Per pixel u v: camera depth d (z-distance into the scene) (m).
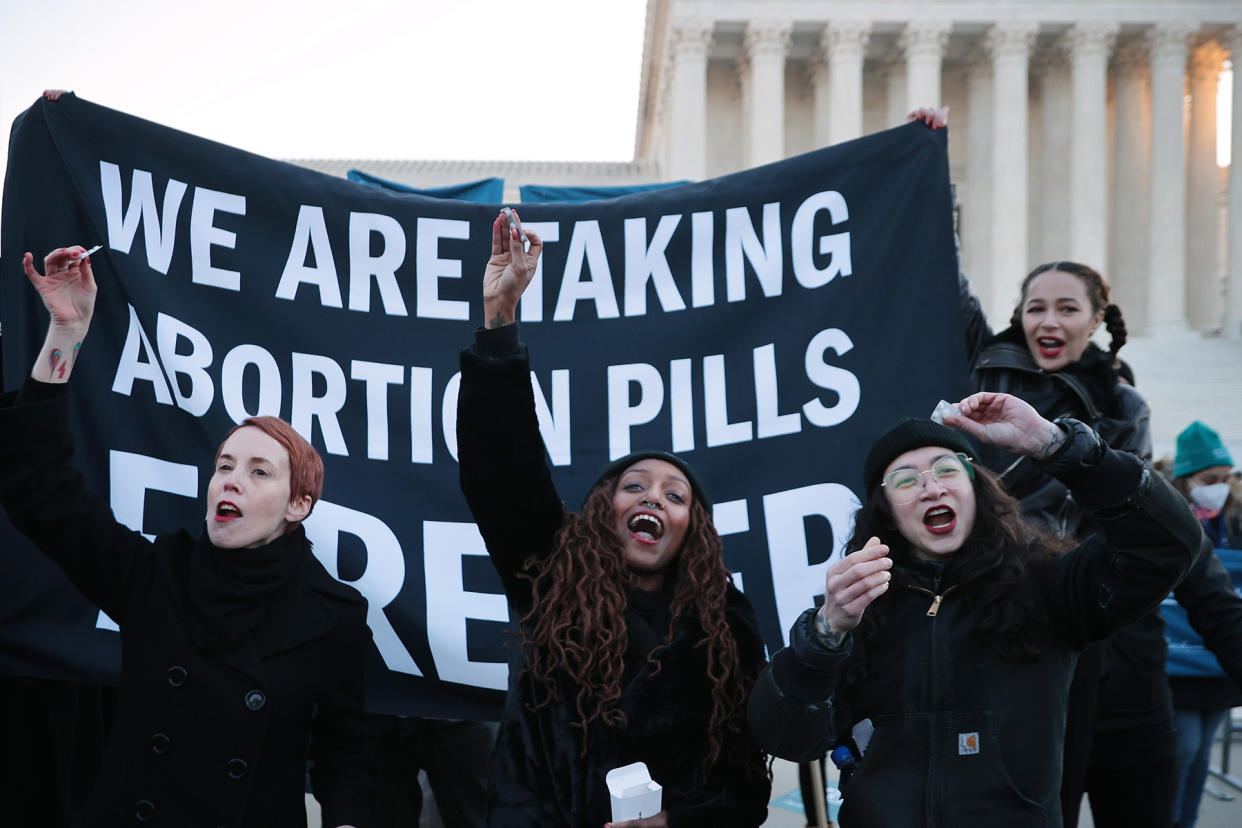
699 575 2.88
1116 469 2.43
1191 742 4.65
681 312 3.81
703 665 2.79
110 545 2.81
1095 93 40.09
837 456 3.66
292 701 2.72
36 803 3.63
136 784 2.62
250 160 3.77
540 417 3.78
